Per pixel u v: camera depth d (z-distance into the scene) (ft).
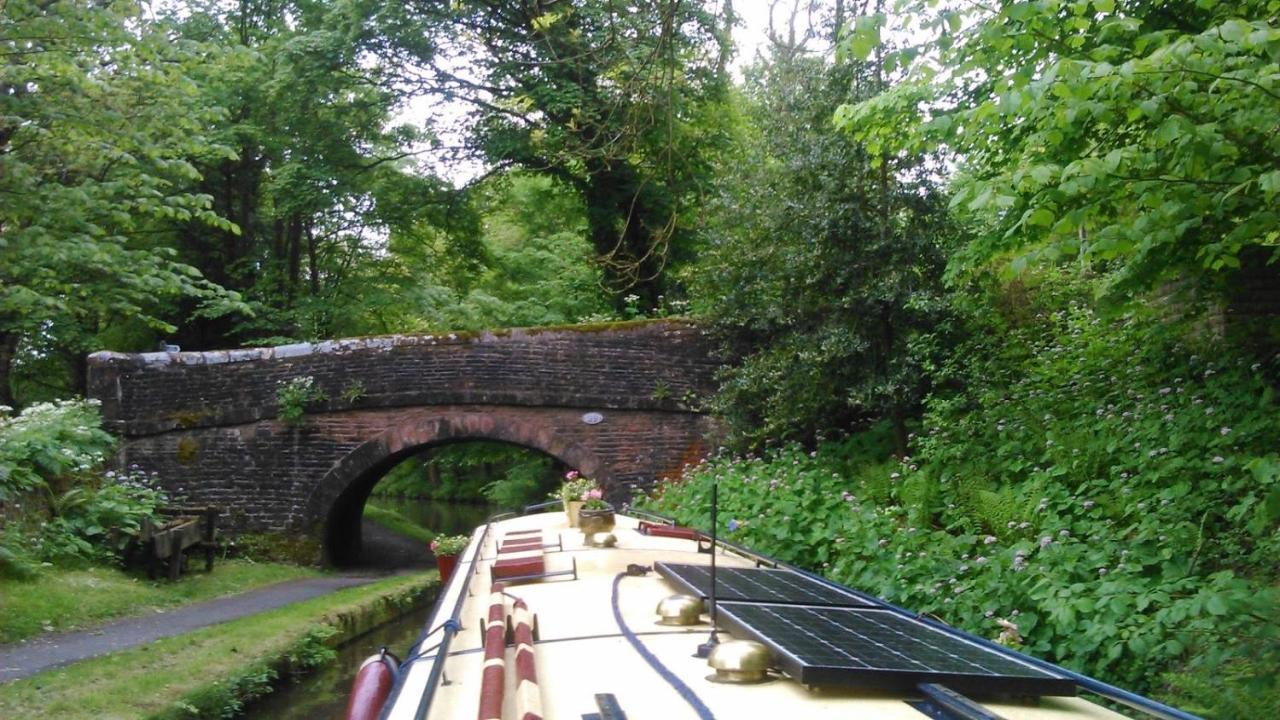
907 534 24.18
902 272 36.52
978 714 7.37
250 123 67.62
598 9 24.68
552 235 79.51
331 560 54.03
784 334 42.65
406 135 69.00
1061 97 14.75
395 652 36.24
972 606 19.94
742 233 42.24
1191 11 20.29
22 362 74.43
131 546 42.47
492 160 63.36
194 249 75.46
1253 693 14.21
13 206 31.76
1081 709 8.42
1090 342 31.30
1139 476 22.91
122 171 35.65
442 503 120.47
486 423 50.31
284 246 79.92
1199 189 15.44
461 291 81.56
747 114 44.24
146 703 24.00
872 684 8.19
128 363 52.29
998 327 35.29
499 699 7.73
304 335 70.74
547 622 11.90
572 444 49.67
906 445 37.29
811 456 39.24
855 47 15.81
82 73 32.04
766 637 9.41
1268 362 24.66
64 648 29.68
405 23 58.75
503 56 57.47
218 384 52.29
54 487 42.37
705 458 48.55
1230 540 19.19
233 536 51.70
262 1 72.33
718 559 17.65
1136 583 18.28
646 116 24.71
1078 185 14.76
